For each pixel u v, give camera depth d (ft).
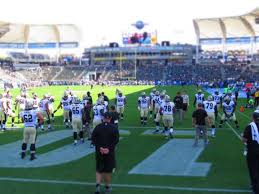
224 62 350.64
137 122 81.56
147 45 426.10
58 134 64.95
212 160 44.60
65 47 383.45
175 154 48.11
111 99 139.54
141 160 44.68
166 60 427.33
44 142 57.11
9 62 380.99
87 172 39.45
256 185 30.30
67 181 36.24
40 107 70.23
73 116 54.95
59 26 363.35
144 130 69.87
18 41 373.20
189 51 425.28
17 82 272.31
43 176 37.99
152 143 56.13
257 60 336.49
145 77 313.94
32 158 45.19
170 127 60.80
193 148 52.03
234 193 32.17
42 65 373.20
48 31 368.07
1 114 70.69
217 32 348.18
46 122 79.77
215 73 298.76
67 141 58.03
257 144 30.12
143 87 241.55
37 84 274.77
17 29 350.84
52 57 437.99
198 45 363.15
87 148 52.37
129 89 218.18
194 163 43.11
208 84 247.09
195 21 337.52
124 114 96.94
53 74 332.80
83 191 33.22
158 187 33.94
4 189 33.73
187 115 93.40
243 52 410.72
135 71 320.29
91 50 440.45
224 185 34.42
